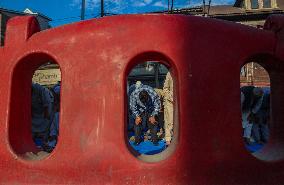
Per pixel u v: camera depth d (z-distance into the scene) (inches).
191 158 142.5
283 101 169.8
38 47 159.9
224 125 147.6
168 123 249.8
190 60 146.0
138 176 142.2
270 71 173.5
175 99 151.9
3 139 160.2
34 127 273.1
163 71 792.3
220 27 152.6
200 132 144.0
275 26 162.9
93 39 153.3
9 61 163.3
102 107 148.4
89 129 148.9
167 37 147.1
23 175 155.2
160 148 244.1
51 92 282.0
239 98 151.6
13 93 163.2
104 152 145.9
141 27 149.8
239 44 153.8
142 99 262.2
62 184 149.1
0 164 159.8
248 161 149.8
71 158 149.3
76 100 151.9
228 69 150.5
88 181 146.3
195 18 151.3
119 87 147.9
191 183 141.6
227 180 145.6
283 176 154.9
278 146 167.2
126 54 148.6
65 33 158.7
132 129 318.0
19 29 165.2
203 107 145.3
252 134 276.5
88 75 151.6
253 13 1026.7
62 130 152.2
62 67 155.2
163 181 141.3
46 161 152.3
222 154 146.0
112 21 153.3
